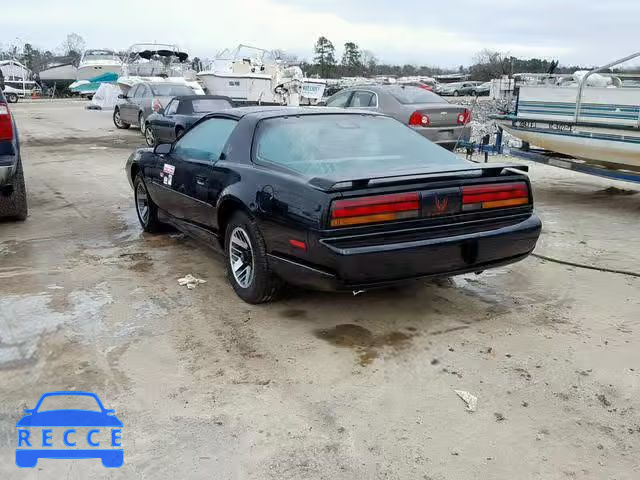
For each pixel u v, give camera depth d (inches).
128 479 102.7
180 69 945.5
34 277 198.8
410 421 118.7
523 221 164.7
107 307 173.8
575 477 103.1
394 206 145.4
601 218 285.9
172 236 251.4
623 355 145.2
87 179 394.3
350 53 3321.9
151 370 138.0
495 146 365.1
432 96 434.9
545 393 128.6
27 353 145.8
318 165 165.0
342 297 181.2
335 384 132.1
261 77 776.3
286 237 152.6
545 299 181.3
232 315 168.2
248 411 122.0
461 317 167.5
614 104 281.4
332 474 103.8
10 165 240.4
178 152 216.5
